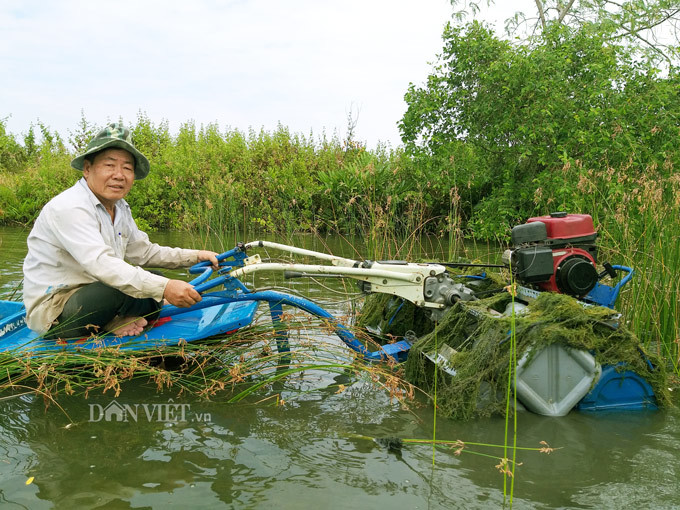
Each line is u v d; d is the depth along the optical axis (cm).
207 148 1516
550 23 973
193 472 217
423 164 1013
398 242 738
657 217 405
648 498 203
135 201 1284
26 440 242
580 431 262
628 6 1168
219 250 856
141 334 326
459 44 959
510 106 933
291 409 282
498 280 402
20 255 723
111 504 193
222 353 332
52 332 313
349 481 212
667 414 285
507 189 932
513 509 194
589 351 281
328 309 480
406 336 376
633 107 855
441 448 242
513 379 272
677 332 367
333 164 1401
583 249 331
